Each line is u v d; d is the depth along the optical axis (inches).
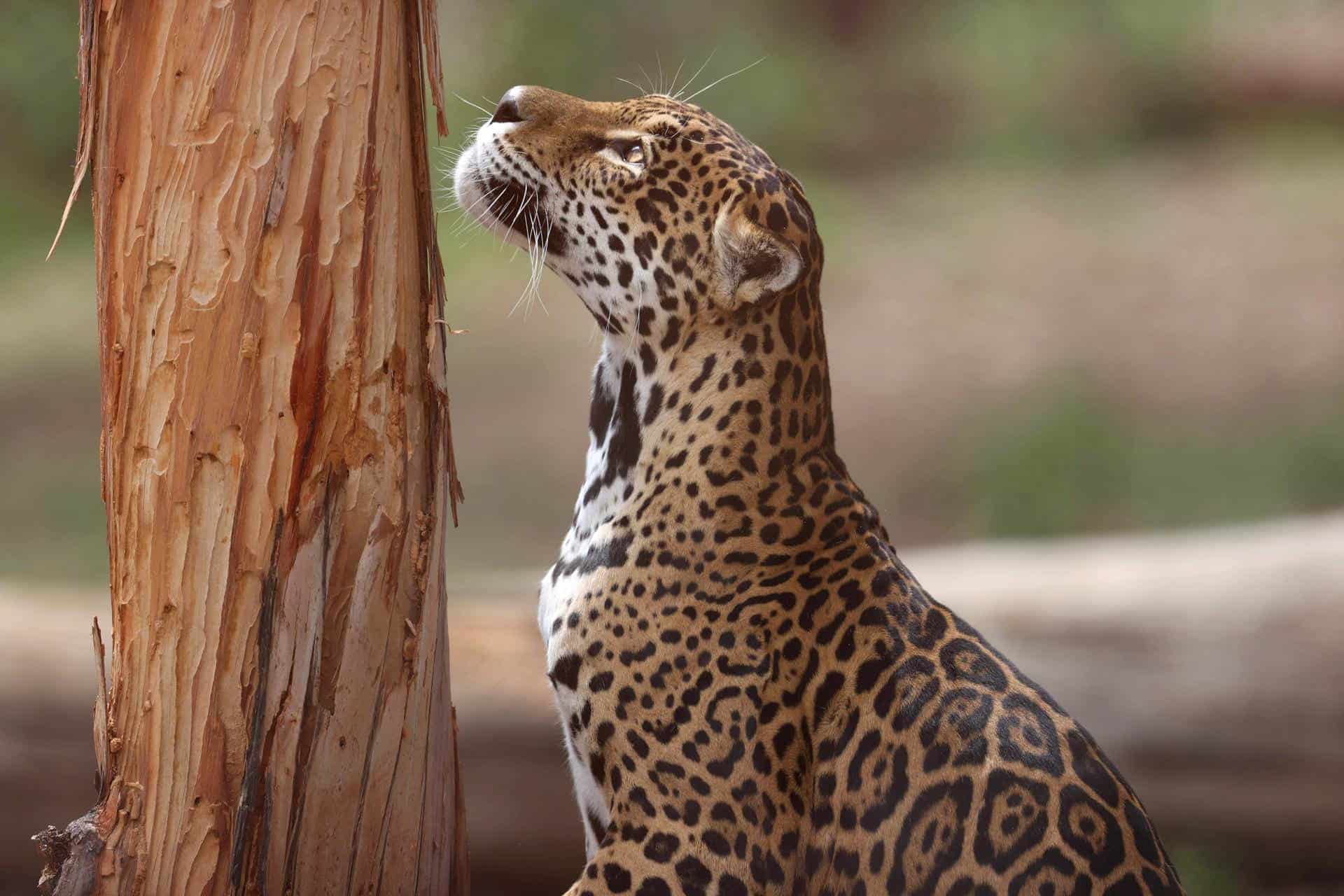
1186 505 816.9
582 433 923.4
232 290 193.6
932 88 1567.4
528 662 445.1
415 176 206.2
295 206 194.4
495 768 438.6
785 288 240.8
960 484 866.1
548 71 1477.6
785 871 228.8
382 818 209.6
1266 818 470.6
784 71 1537.9
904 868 222.1
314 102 194.1
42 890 203.9
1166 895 217.5
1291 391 933.8
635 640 237.6
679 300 251.0
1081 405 919.0
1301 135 1462.8
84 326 1064.2
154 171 193.5
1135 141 1501.0
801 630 236.7
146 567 198.7
